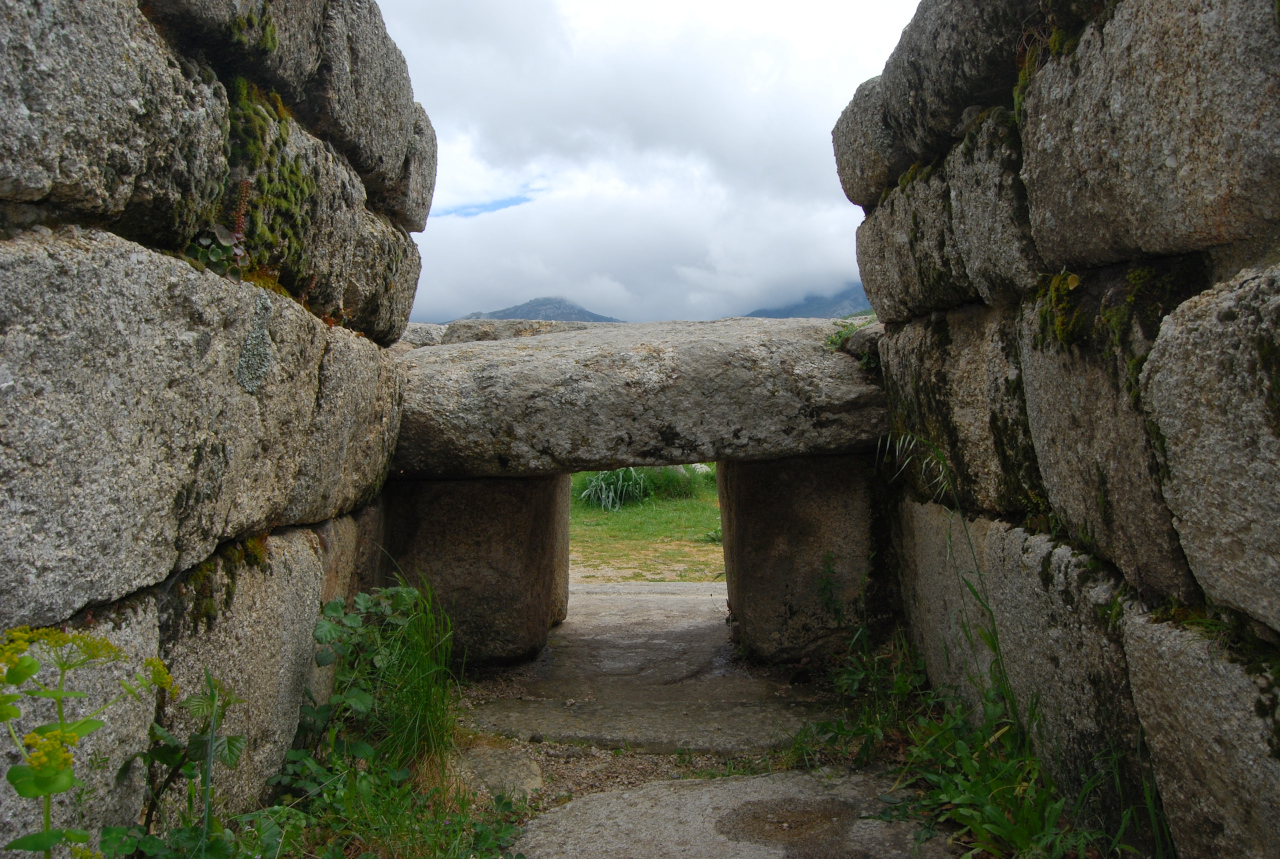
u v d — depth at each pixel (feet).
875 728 8.83
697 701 10.91
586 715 10.40
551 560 13.85
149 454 4.75
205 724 5.46
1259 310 3.92
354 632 8.13
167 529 4.98
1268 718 4.17
